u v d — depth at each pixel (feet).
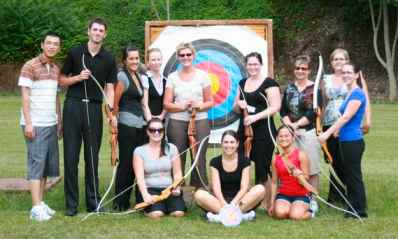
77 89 20.61
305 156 20.95
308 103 21.67
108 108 20.54
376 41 78.69
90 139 20.75
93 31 20.34
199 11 92.53
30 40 85.61
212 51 25.55
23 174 29.71
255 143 21.43
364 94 20.26
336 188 21.65
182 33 25.64
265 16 90.38
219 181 20.66
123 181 21.68
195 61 25.58
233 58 25.40
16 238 17.62
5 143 40.91
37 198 20.44
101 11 94.02
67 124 20.58
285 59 87.51
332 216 20.92
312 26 88.38
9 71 85.71
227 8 92.63
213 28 25.59
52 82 20.48
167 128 22.07
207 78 21.95
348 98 20.38
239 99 21.79
